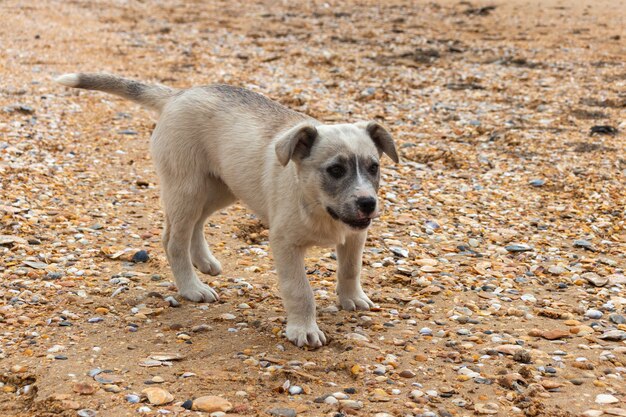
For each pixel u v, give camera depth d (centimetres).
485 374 222
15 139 320
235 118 239
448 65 479
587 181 302
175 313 238
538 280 255
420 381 220
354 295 242
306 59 498
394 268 258
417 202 291
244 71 462
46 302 239
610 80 433
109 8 723
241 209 284
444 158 319
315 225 229
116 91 251
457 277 255
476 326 237
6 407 214
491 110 378
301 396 216
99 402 213
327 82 434
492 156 319
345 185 224
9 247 258
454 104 390
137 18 671
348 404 213
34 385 217
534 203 291
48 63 472
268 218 236
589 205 290
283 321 236
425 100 398
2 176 293
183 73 456
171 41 564
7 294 241
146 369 221
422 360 225
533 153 320
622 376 222
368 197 222
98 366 222
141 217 277
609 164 312
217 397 214
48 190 288
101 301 240
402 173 308
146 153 318
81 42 550
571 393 218
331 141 226
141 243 264
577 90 412
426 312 241
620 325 238
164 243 246
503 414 213
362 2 757
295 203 229
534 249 268
